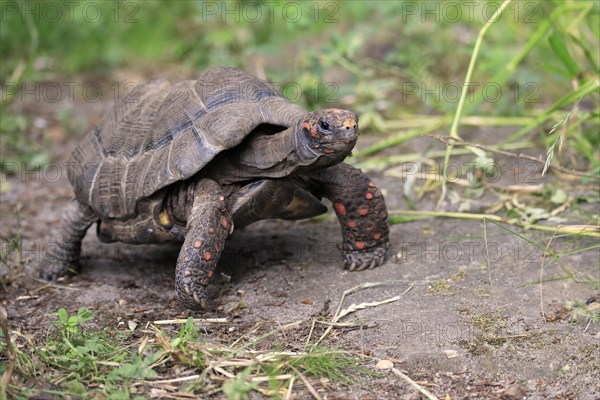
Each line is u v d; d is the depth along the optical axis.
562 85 8.88
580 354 4.63
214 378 4.41
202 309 5.12
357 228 5.64
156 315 5.30
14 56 12.05
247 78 5.62
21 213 7.51
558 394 4.38
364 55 10.87
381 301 5.28
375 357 4.71
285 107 5.35
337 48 9.12
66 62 12.04
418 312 5.12
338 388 4.40
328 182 5.50
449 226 6.42
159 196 5.32
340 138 4.68
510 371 4.57
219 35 11.21
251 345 4.80
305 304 5.33
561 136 5.34
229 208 5.24
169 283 5.87
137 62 12.25
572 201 6.57
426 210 6.85
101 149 5.94
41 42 12.20
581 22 8.00
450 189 7.19
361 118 8.82
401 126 8.73
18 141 9.02
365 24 11.62
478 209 6.72
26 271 6.20
